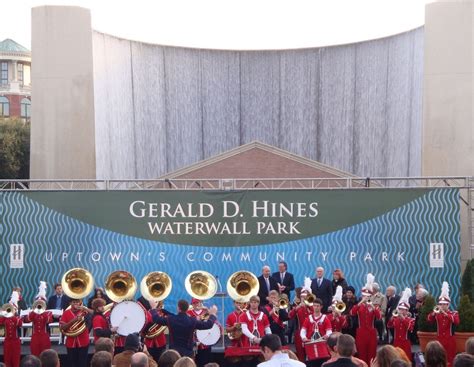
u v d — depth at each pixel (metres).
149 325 22.66
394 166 50.41
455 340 24.52
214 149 54.91
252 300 22.67
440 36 37.19
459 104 36.97
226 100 55.19
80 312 23.28
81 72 39.75
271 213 30.06
